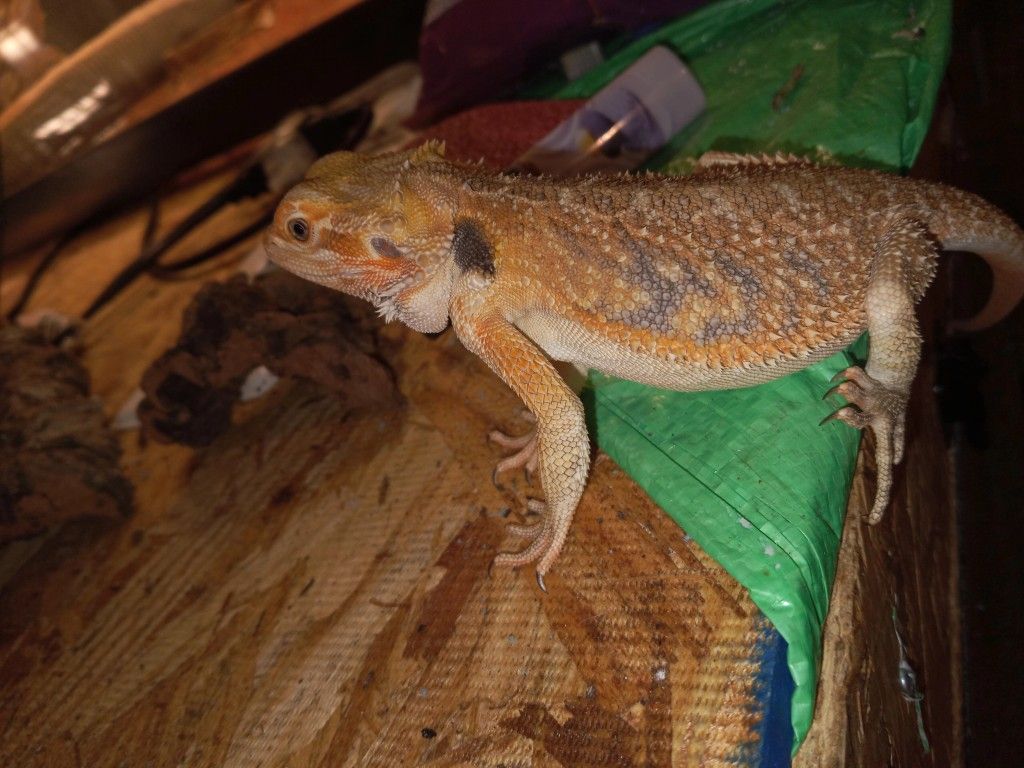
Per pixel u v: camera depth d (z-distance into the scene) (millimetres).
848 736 187
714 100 325
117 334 468
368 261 224
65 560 343
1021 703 269
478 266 221
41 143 539
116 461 356
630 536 233
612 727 203
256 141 540
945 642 283
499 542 255
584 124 320
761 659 195
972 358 332
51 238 581
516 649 229
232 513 323
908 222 205
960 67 360
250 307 329
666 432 236
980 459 323
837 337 206
